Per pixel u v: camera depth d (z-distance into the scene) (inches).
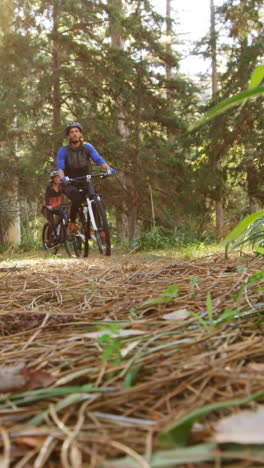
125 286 89.4
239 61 603.8
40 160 543.2
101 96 584.7
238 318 51.4
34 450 26.6
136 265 135.9
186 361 40.1
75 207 266.4
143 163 579.8
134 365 39.9
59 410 32.7
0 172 531.8
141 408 32.4
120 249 380.2
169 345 42.9
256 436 24.5
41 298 84.2
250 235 92.6
